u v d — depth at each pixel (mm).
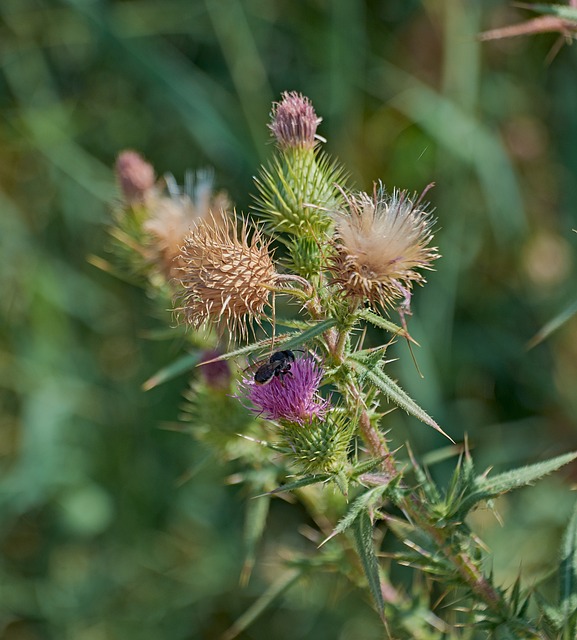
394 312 804
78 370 902
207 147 886
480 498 450
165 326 830
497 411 853
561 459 455
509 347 869
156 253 541
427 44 906
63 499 871
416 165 875
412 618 507
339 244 434
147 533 870
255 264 437
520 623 459
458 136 864
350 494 482
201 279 437
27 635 849
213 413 528
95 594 853
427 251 436
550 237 897
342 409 447
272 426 502
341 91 887
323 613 762
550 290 880
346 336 441
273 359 446
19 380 885
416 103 876
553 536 738
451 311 832
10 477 852
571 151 901
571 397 845
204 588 834
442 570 463
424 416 426
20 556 877
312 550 827
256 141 886
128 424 895
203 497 867
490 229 895
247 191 886
